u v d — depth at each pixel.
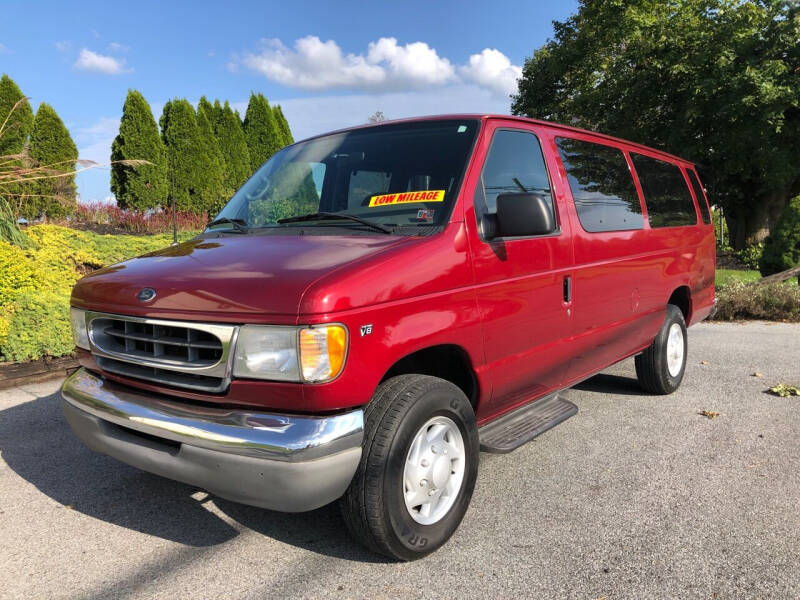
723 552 2.86
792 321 9.29
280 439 2.34
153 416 2.61
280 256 2.78
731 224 27.41
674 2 21.23
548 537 3.02
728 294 9.72
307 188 3.74
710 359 6.82
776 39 18.19
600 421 4.77
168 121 19.48
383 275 2.60
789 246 11.52
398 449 2.60
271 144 26.38
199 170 19.61
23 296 6.23
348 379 2.43
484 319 3.11
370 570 2.75
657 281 4.93
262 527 3.17
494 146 3.45
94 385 2.98
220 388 2.50
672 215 5.34
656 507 3.32
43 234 9.16
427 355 3.20
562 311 3.74
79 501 3.47
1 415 4.96
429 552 2.83
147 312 2.69
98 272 3.24
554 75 26.17
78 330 3.14
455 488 2.97
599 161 4.43
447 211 3.07
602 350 4.33
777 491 3.48
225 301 2.50
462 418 2.95
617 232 4.36
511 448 3.22
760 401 5.23
